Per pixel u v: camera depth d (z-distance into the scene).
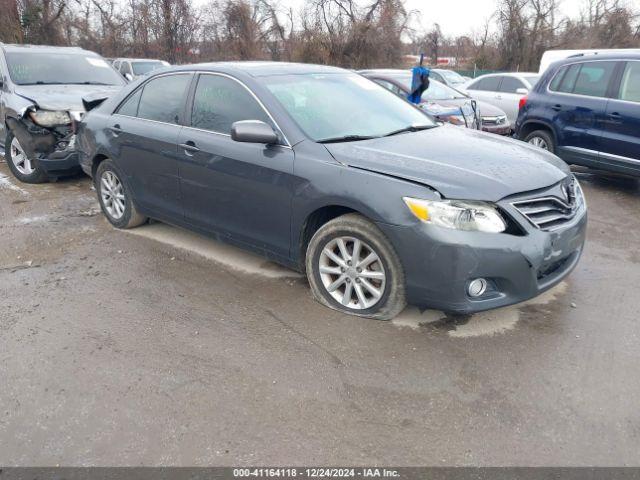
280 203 3.79
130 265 4.61
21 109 6.76
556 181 3.49
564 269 3.55
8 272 4.50
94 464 2.49
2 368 3.19
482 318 3.64
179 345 3.39
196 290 4.13
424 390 2.93
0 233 5.41
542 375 3.05
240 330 3.54
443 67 37.38
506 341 3.38
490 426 2.67
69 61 8.31
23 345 3.42
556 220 3.41
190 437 2.63
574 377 3.04
